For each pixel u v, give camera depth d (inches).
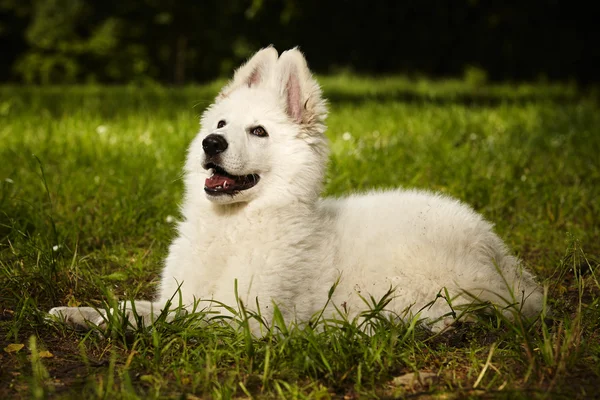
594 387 126.7
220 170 164.2
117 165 303.9
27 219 221.3
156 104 545.6
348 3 1080.2
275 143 164.4
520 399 119.6
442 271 167.2
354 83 924.0
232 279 153.6
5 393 122.3
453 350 147.6
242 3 1117.1
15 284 174.6
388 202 186.4
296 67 169.6
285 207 161.8
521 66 1066.1
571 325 147.3
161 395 122.8
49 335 150.3
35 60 1202.6
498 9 1021.8
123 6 1209.4
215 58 1245.7
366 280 168.4
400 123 423.2
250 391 126.8
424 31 1121.4
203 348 136.2
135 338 143.3
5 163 301.4
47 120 418.9
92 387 124.3
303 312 156.6
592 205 261.1
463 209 186.4
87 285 183.0
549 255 219.3
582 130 399.5
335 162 297.0
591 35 1013.2
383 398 125.0
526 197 270.1
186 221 171.8
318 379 131.0
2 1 1283.2
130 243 228.2
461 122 416.8
